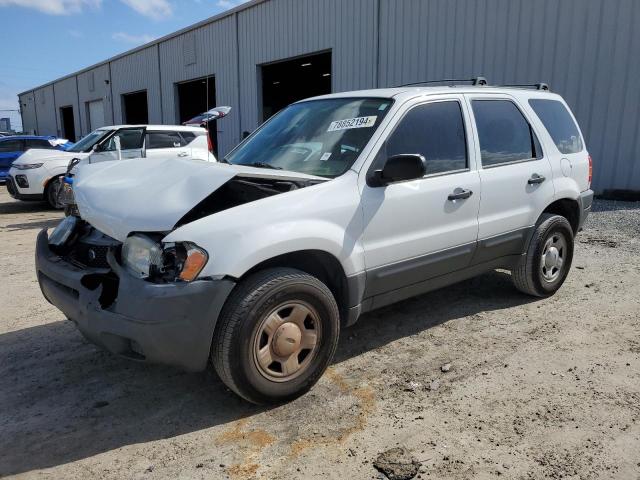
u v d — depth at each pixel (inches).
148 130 458.6
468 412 125.9
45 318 194.2
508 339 166.7
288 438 117.3
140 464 109.7
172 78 1025.5
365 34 596.7
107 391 139.9
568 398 131.0
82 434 120.7
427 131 158.4
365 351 160.1
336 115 162.9
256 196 138.6
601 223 334.3
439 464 107.3
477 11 483.5
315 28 668.7
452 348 161.2
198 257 113.9
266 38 756.0
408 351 159.6
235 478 104.9
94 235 139.9
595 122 422.6
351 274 137.0
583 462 107.1
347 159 144.9
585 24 417.4
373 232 141.2
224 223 118.3
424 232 153.5
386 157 146.5
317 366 132.7
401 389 137.3
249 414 127.1
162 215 120.2
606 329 172.7
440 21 515.5
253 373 121.2
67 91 1621.6
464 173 164.9
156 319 111.7
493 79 478.6
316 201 130.9
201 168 137.0
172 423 124.3
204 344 116.4
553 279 201.8
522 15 452.4
